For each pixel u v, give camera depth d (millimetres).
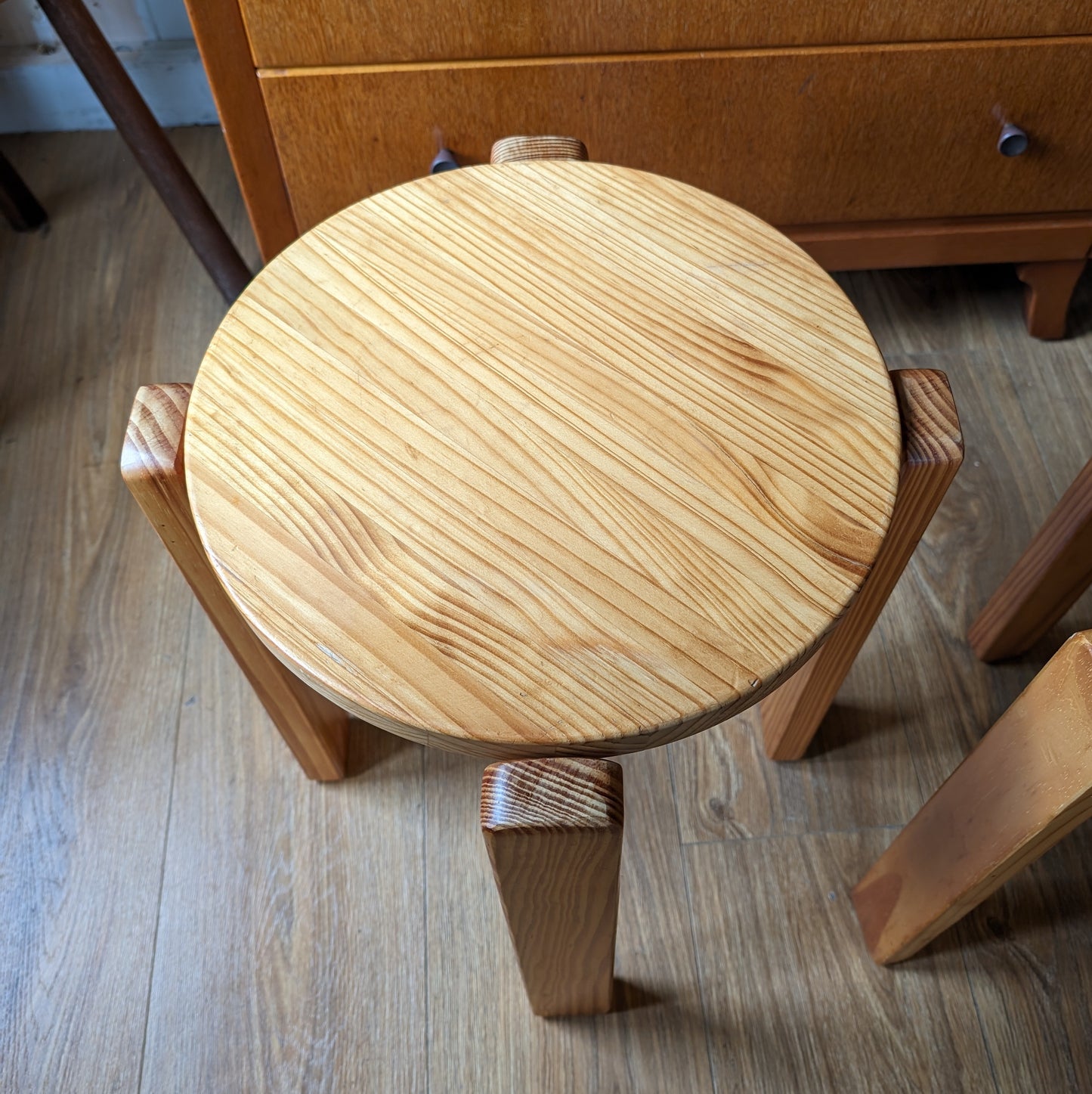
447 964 797
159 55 1291
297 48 769
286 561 473
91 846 848
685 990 785
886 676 933
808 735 843
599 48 796
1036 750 518
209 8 735
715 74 825
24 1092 743
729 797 873
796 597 466
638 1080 750
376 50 779
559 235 603
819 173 936
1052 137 911
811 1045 763
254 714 916
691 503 494
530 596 464
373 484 499
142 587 984
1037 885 824
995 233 1031
